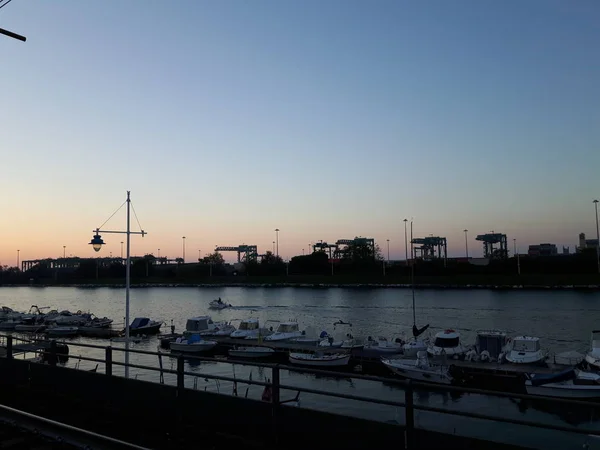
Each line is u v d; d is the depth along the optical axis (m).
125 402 11.07
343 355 42.41
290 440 8.55
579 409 10.66
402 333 66.31
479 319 80.12
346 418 7.97
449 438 7.08
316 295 146.25
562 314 84.94
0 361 14.88
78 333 70.62
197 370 36.59
